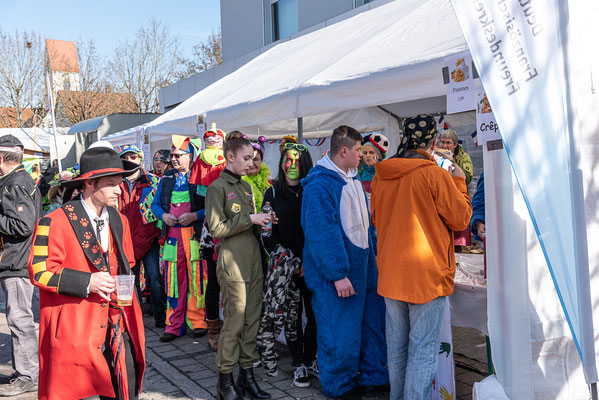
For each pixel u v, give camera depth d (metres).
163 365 4.40
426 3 5.05
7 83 30.75
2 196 3.81
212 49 35.66
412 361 2.96
